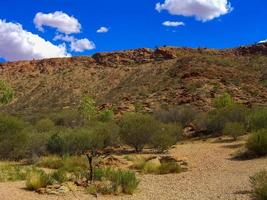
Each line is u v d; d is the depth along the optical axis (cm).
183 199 1223
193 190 1371
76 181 1460
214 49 13125
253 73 9488
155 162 1984
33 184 1395
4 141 2453
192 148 2767
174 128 3244
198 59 10288
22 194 1309
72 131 2745
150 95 8294
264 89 7888
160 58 13112
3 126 2483
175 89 8112
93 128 3069
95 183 1416
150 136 2730
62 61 14500
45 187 1392
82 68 13625
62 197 1277
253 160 2039
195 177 1678
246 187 1339
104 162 2061
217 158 2216
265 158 2048
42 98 11494
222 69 9394
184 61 10650
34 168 1831
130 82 11138
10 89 3253
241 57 11731
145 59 13300
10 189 1385
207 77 8731
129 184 1359
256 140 2164
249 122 3350
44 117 5150
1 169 1853
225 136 3288
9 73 14325
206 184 1480
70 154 2538
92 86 11781
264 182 1146
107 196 1302
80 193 1337
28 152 2498
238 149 2444
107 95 10688
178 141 3347
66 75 13025
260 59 11044
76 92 11506
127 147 3003
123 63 13562
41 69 14275
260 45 11981
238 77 8850
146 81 10562
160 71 11038
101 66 13612
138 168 1984
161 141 2653
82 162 1998
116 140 3014
